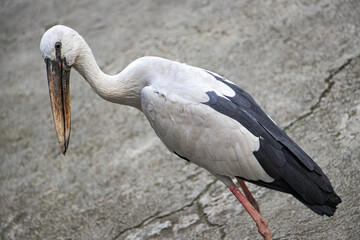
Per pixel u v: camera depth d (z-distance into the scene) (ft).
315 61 39.96
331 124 33.86
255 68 41.29
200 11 51.16
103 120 41.81
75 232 32.81
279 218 28.58
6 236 34.22
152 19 52.34
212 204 31.48
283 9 47.06
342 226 26.35
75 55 26.84
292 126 34.81
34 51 54.29
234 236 28.40
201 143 25.82
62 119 27.02
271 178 24.85
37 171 38.99
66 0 62.18
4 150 42.06
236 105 25.54
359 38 40.63
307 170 24.12
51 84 26.58
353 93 35.60
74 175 37.45
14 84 49.93
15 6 63.77
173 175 34.81
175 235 30.07
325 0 46.19
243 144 24.93
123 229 31.81
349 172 29.76
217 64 42.93
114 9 56.75
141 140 38.86
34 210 35.53
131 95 27.99
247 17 47.75
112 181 35.88
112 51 49.06
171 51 46.19
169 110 26.08
